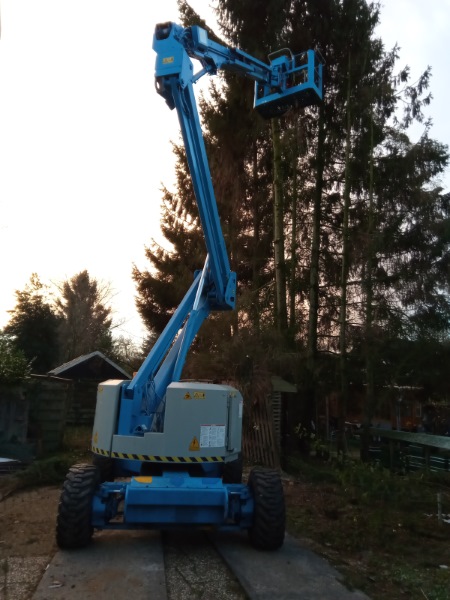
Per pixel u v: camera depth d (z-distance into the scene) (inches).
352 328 533.3
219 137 652.7
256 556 217.0
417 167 536.4
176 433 228.5
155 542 232.5
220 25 629.0
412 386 548.7
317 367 553.6
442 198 535.2
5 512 285.0
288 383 500.7
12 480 354.9
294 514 293.3
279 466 439.5
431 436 445.1
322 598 176.6
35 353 1216.2
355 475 302.7
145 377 250.2
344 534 256.1
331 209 608.7
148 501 212.8
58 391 490.9
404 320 520.4
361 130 561.9
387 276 532.4
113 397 240.1
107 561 204.4
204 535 250.2
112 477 280.2
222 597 177.6
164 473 230.4
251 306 570.3
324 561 215.2
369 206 547.2
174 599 174.7
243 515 225.5
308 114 594.2
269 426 455.5
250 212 684.7
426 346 506.6
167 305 791.1
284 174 610.2
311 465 459.5
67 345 1674.5
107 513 223.3
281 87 340.2
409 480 301.7
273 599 173.9
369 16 577.0
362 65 568.4
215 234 287.7
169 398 231.5
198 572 200.7
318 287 589.6
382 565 214.7
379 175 553.3
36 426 471.5
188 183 745.6
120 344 1749.5
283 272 595.5
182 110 257.6
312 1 581.6
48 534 242.2
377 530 256.4
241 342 482.3
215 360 489.4
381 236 516.7
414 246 532.7
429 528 270.1
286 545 234.5
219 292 293.3
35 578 187.9
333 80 593.6
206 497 216.2
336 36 570.3
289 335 546.3
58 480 367.6
